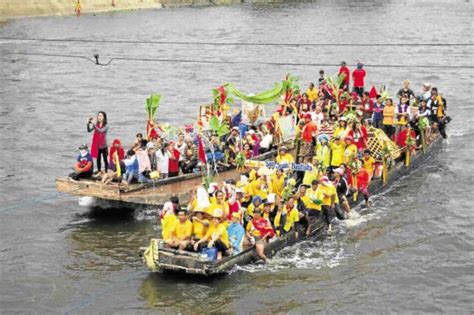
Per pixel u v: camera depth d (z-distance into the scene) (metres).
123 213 50.69
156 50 131.75
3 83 100.00
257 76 107.81
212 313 36.81
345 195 49.62
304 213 45.19
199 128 57.97
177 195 49.00
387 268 42.06
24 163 63.50
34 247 45.09
